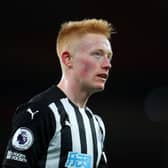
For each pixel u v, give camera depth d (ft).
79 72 35.53
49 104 34.55
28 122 33.76
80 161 34.53
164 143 154.81
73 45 35.83
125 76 151.12
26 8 135.54
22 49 144.36
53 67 146.51
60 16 136.67
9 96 150.51
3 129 151.43
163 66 149.38
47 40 142.10
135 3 136.77
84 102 36.58
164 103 153.58
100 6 135.64
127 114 155.33
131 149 156.76
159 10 138.72
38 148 33.60
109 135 155.84
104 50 35.65
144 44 145.38
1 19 138.10
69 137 34.30
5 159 33.88
